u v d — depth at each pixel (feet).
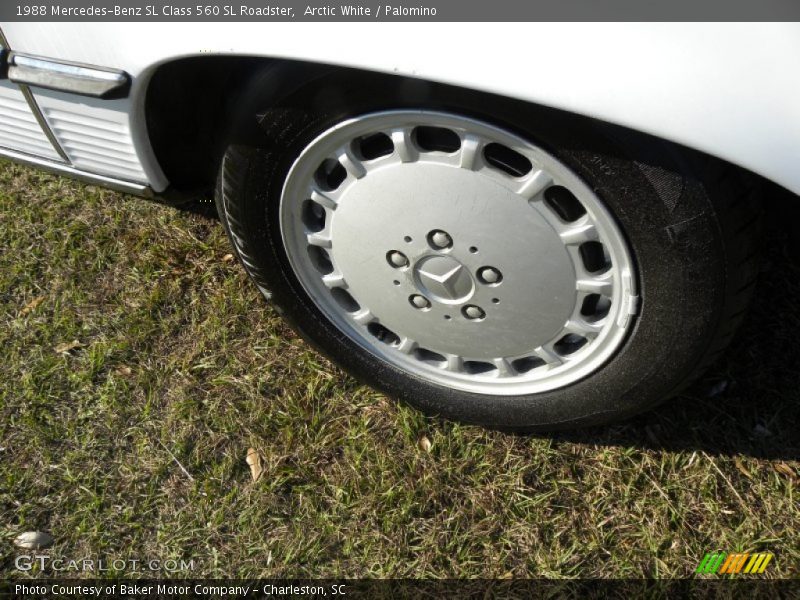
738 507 5.94
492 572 5.77
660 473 6.15
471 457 6.35
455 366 5.96
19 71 5.31
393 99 4.53
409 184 4.88
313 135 4.92
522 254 4.90
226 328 7.36
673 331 4.92
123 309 7.60
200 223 8.27
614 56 3.87
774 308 6.93
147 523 6.21
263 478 6.36
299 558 5.93
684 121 3.89
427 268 5.24
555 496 6.11
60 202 8.60
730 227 4.42
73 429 6.79
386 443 6.49
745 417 6.40
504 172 4.62
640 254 4.64
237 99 5.06
